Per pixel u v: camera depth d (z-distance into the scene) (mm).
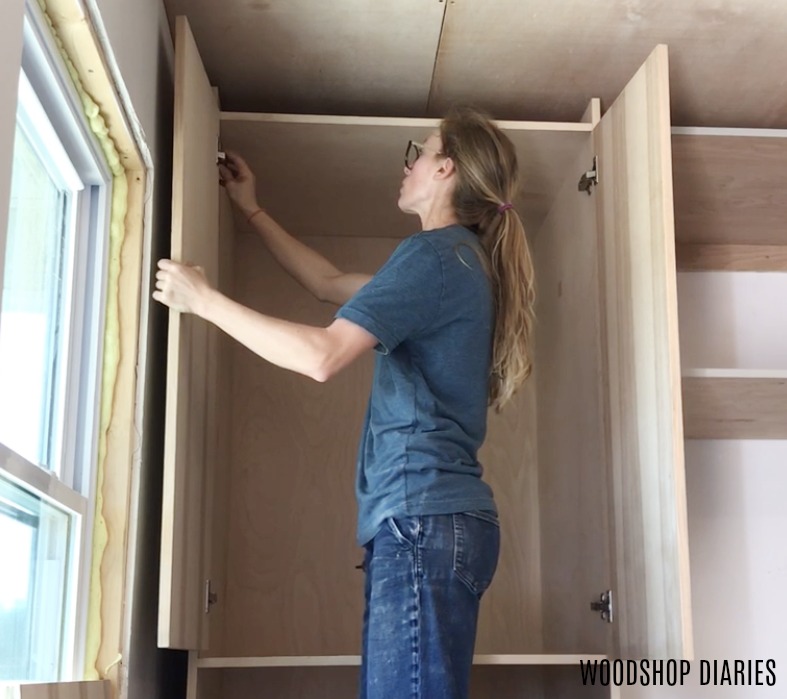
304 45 2182
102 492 1623
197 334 1883
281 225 2695
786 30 2129
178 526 1697
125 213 1740
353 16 2072
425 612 1552
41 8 1316
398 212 2631
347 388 2623
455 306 1691
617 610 2023
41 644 1428
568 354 2406
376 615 1575
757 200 2439
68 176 1618
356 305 1592
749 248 2680
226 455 2418
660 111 1905
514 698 2482
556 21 2094
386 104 2443
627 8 2047
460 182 1873
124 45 1571
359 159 2367
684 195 2412
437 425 1658
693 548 2510
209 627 2088
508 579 2562
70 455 1564
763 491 2559
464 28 2117
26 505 1320
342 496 2553
